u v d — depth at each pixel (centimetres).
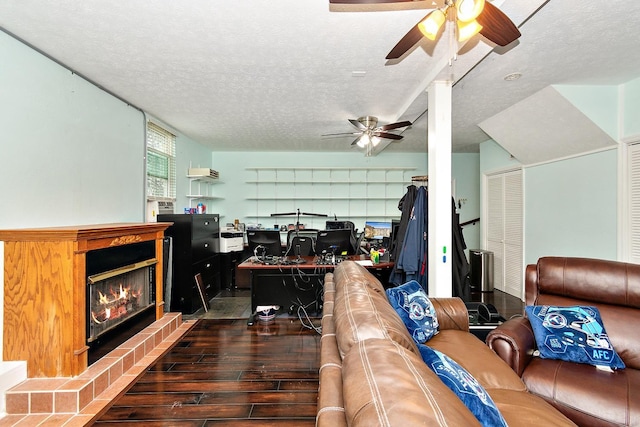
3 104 200
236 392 204
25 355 191
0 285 191
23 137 213
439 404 62
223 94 308
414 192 317
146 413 182
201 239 404
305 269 358
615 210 293
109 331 229
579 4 172
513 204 445
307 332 309
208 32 200
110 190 303
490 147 497
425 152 607
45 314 192
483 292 470
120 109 319
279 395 201
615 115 288
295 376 225
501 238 472
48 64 232
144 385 211
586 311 184
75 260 195
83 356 200
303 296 360
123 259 247
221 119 391
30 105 218
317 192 611
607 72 260
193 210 466
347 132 452
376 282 186
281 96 314
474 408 97
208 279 426
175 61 240
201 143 531
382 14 181
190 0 170
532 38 207
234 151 596
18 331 192
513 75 266
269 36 205
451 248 269
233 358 252
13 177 206
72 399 181
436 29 152
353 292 145
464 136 481
